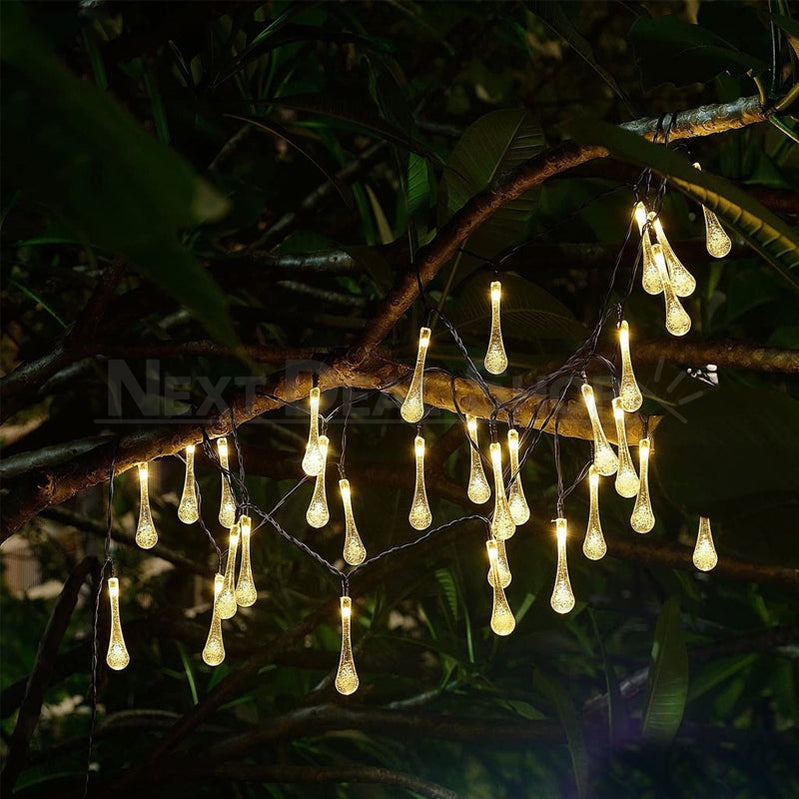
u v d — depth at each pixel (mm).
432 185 2717
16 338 3453
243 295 3066
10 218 2689
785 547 2395
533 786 3059
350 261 2688
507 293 2375
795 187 2828
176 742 2754
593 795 2680
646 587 3527
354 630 3125
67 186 1062
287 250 2992
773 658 3086
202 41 2484
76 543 3816
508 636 2908
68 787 2830
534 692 3033
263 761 2941
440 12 3320
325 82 3064
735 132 2869
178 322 2957
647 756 2709
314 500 2352
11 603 3637
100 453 2342
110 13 2484
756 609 3141
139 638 2965
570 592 2328
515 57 3725
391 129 2395
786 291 2885
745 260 2938
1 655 3578
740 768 3117
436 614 3215
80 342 2477
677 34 2178
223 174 2766
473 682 2904
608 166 2557
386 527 2863
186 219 1068
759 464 2330
